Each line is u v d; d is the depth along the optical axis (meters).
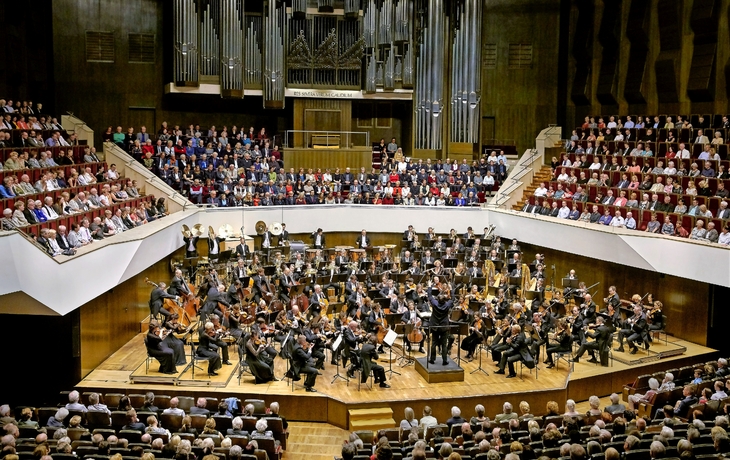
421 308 19.17
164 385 16.70
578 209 26.56
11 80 26.56
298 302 20.27
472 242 27.39
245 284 20.47
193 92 30.95
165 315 17.97
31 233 16.33
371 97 32.81
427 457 11.34
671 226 22.36
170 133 30.31
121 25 31.75
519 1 35.66
